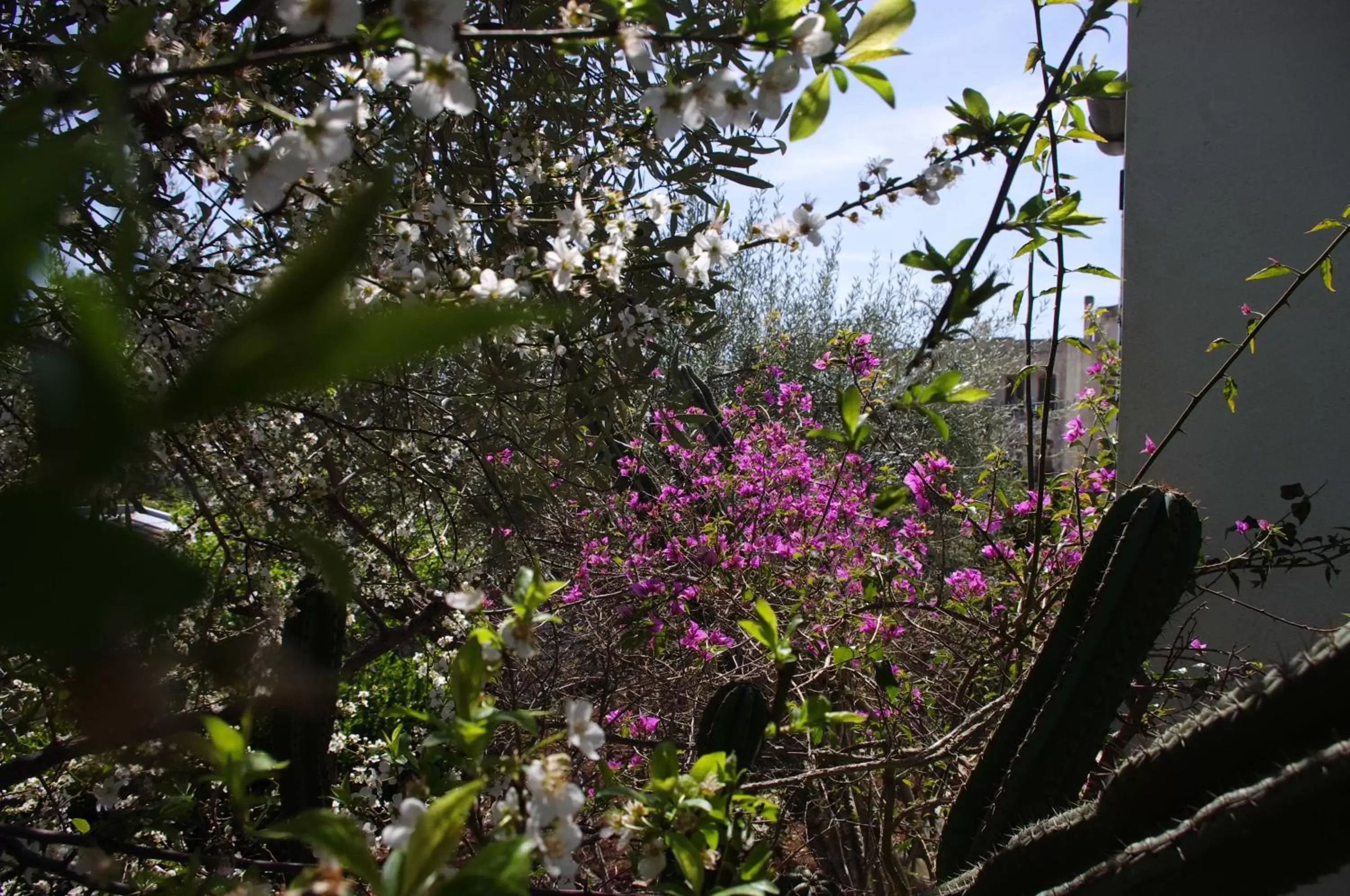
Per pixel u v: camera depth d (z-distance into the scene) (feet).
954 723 10.16
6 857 5.07
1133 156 10.97
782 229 5.34
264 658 1.59
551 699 9.70
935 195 4.99
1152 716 9.14
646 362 8.33
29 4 5.24
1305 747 4.33
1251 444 10.49
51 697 4.10
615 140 7.68
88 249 4.29
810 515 12.76
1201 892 4.19
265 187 3.10
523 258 5.75
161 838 5.80
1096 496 10.91
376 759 7.17
